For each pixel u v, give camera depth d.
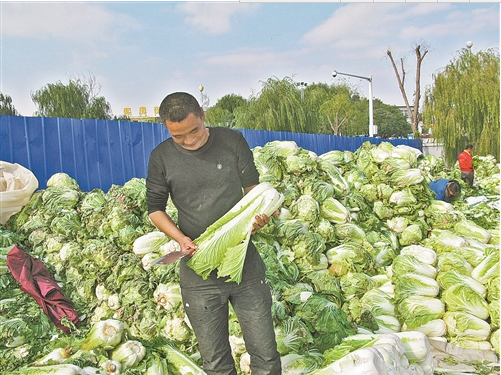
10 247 5.01
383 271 5.80
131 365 3.37
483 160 18.16
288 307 4.09
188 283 2.94
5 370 3.44
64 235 5.43
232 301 3.00
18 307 4.15
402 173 7.34
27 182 5.98
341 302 4.90
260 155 6.82
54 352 3.35
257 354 3.00
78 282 4.83
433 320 4.78
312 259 5.19
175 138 2.73
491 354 4.47
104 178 8.37
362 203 7.01
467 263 5.25
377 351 3.06
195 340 4.02
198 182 2.84
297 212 5.86
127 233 4.98
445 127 26.81
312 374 3.04
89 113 36.97
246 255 2.92
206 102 18.98
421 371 3.58
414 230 6.84
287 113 28.67
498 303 4.76
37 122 7.33
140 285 4.45
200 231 2.91
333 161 8.17
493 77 26.22
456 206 8.88
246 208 2.85
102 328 3.46
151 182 2.98
